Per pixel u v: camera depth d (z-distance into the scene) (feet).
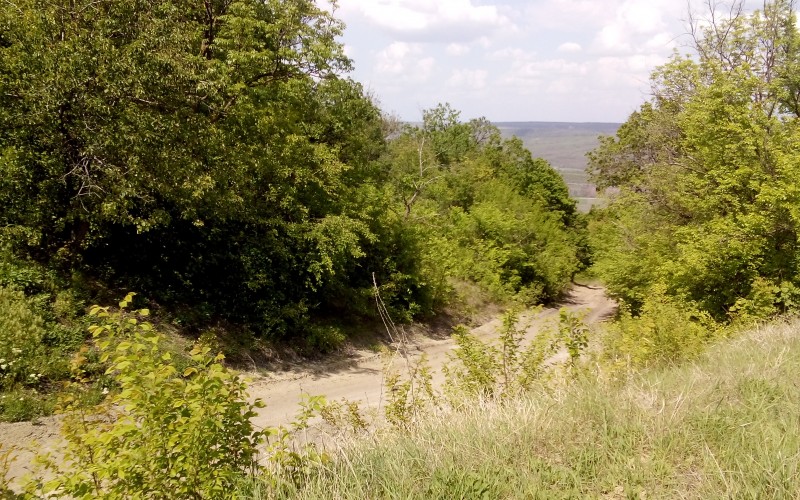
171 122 37.14
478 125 195.83
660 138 68.23
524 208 128.88
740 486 10.74
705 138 52.16
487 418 15.99
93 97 33.83
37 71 33.04
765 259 47.42
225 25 53.72
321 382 46.09
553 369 23.32
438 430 15.48
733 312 44.01
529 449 13.32
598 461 12.65
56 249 40.19
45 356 31.30
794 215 42.01
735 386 17.70
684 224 61.52
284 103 57.67
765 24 64.34
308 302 55.67
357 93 73.41
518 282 112.16
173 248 47.03
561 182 182.39
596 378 20.53
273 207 53.88
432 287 75.41
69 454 12.91
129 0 37.14
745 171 46.88
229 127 48.80
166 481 11.10
